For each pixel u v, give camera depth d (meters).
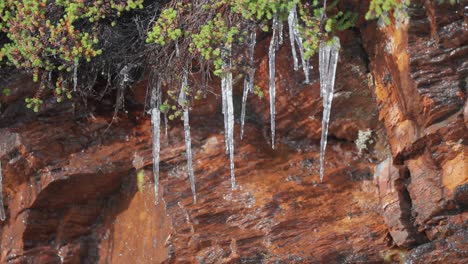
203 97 6.59
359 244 5.98
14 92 6.73
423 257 5.57
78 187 6.73
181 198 6.39
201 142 6.77
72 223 6.88
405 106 5.80
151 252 6.37
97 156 6.73
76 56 6.28
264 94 6.65
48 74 6.64
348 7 5.93
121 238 6.72
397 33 5.71
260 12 5.75
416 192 5.86
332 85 5.82
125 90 6.94
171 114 6.83
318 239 6.05
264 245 6.05
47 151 6.70
